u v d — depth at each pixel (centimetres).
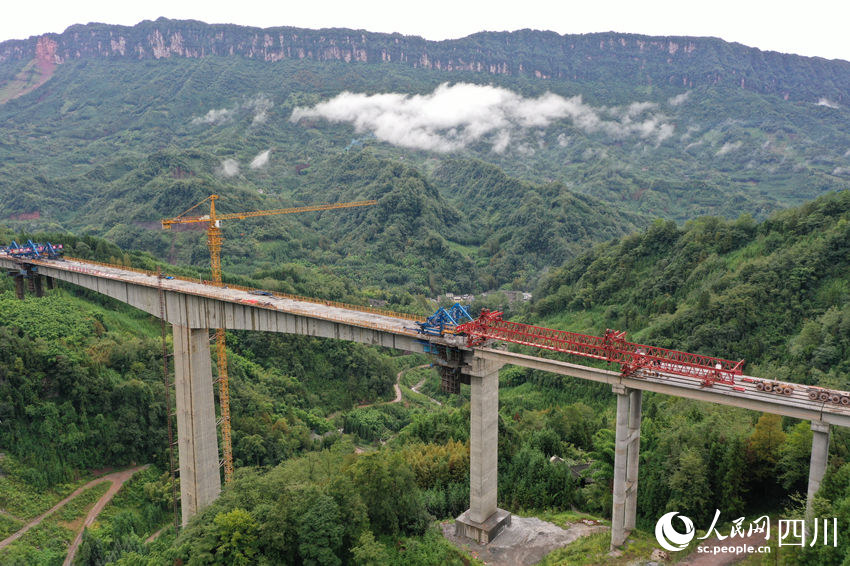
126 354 17650
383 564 7869
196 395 13050
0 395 14600
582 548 8806
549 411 16712
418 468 11581
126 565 9181
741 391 7612
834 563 6288
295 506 8412
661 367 8388
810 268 17100
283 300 12838
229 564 8000
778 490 9062
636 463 8806
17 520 13188
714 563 7950
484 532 9412
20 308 17862
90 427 15562
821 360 14188
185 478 13325
